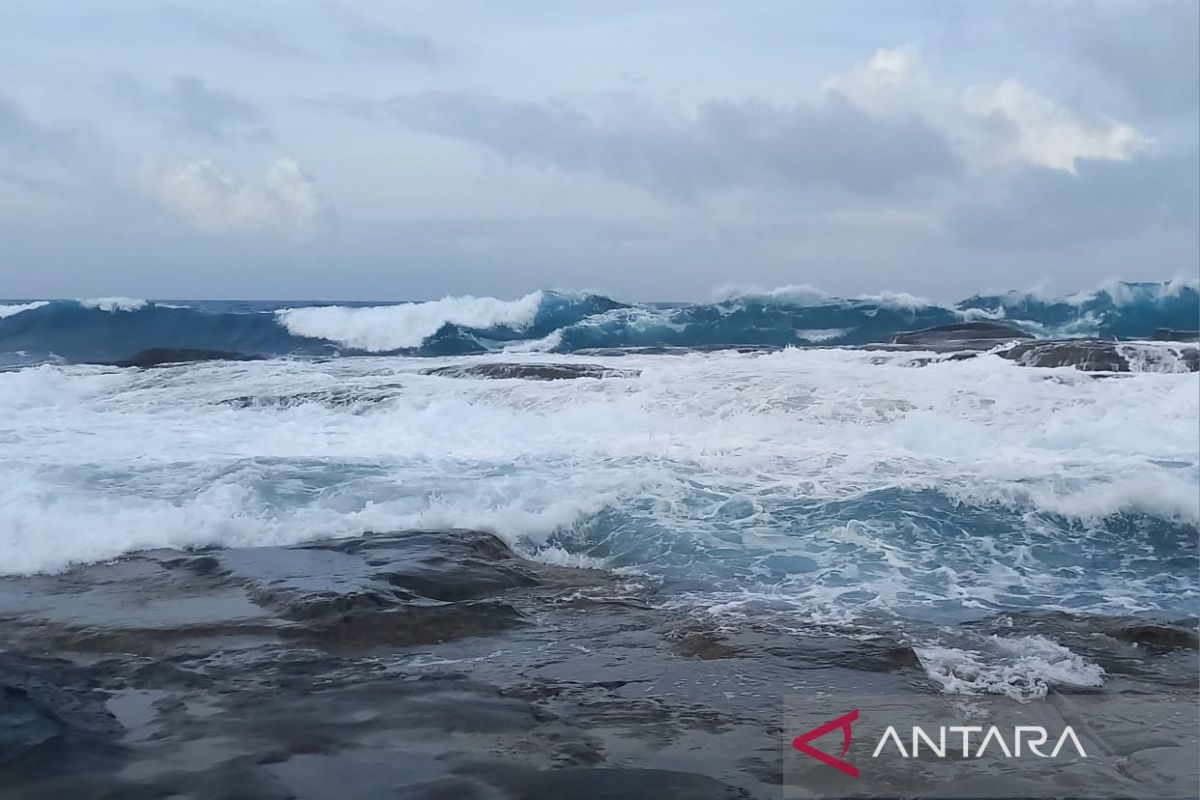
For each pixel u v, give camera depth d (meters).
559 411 11.90
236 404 12.81
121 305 27.44
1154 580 6.93
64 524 7.32
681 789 3.71
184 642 5.32
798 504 8.27
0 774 3.64
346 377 14.55
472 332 27.03
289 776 3.73
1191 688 4.95
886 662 5.23
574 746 4.10
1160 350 15.20
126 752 3.91
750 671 5.08
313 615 5.68
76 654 5.21
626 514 8.02
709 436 10.67
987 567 7.10
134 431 11.15
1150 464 9.38
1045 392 12.18
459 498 8.27
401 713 4.39
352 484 8.65
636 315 28.14
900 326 28.56
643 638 5.63
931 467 9.31
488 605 5.96
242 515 7.76
